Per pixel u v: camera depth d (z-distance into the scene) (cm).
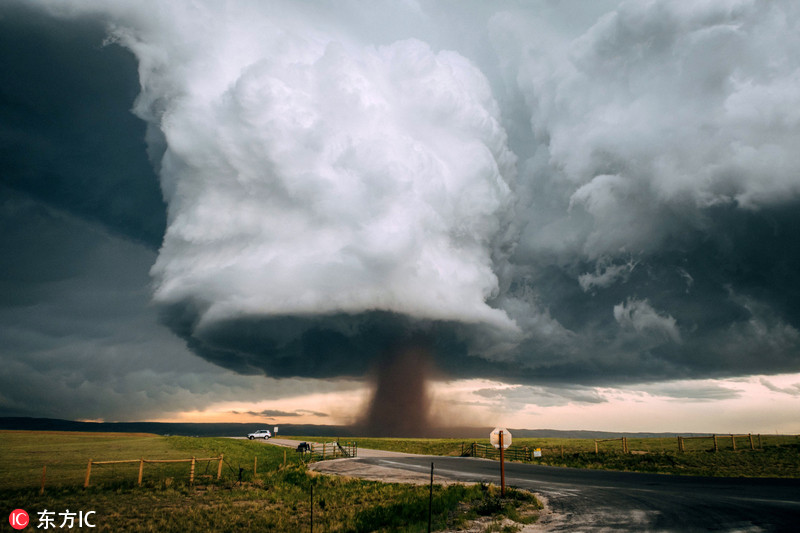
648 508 1848
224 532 1819
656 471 3697
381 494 2627
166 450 5216
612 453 4975
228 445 6378
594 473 3519
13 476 3225
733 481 2798
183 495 2638
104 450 5022
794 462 3631
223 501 2466
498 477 3266
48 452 4781
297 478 3309
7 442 5950
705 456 4178
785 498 2028
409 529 1638
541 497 2252
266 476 3516
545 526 1625
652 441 6506
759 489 2375
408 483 3044
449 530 1631
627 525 1557
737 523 1512
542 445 7462
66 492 2584
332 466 4316
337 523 1933
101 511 2161
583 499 2150
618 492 2353
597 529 1523
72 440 6397
